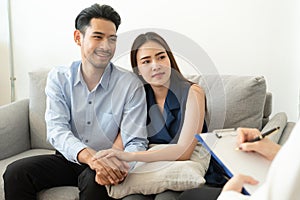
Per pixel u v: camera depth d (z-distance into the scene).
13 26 2.40
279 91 2.09
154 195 1.35
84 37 1.50
